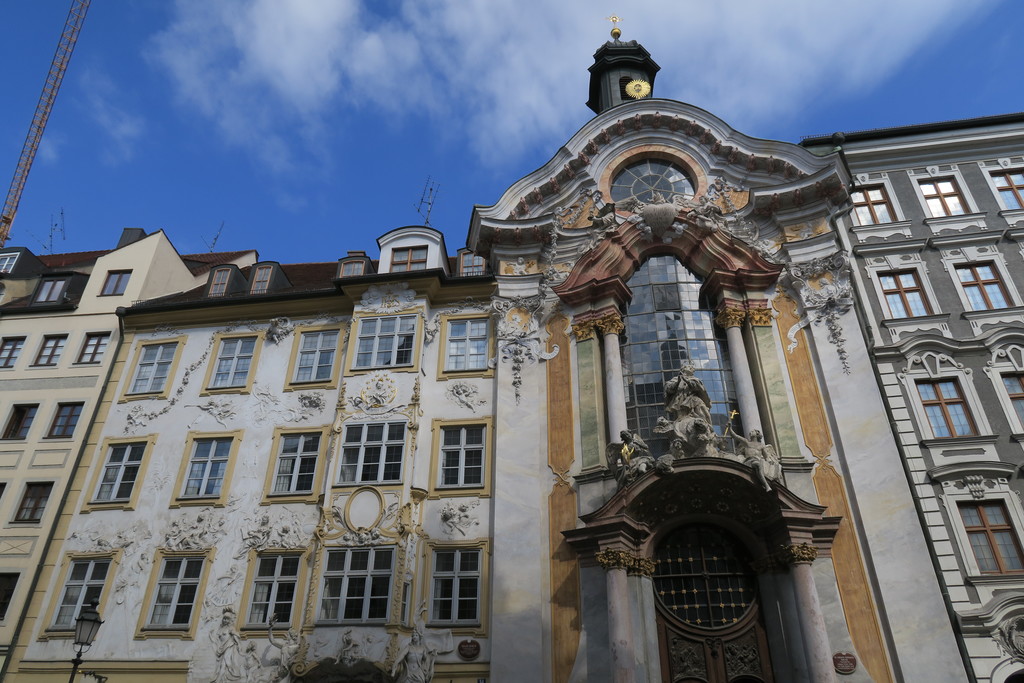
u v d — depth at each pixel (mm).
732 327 22719
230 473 23234
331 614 20031
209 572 21656
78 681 20656
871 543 18719
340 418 22953
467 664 19375
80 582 22359
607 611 18562
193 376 25578
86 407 25656
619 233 24562
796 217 24172
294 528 21906
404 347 24172
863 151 25359
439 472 22312
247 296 26250
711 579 19672
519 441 22031
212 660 20266
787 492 18641
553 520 20703
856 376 21078
